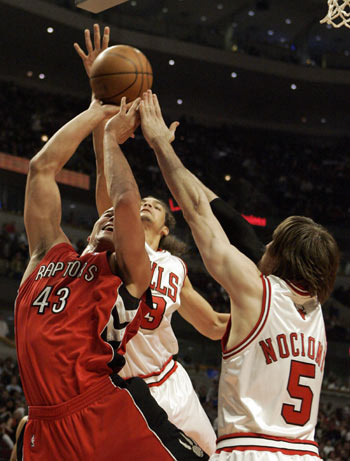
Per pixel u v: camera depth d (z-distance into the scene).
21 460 2.63
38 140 21.92
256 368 2.32
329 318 21.11
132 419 2.36
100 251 2.71
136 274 2.51
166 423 2.46
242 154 27.03
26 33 22.39
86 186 21.69
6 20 21.55
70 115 24.31
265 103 28.41
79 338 2.38
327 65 27.02
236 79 26.42
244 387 2.31
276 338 2.34
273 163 27.27
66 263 2.56
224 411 2.34
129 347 3.33
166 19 26.48
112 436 2.32
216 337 3.66
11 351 15.20
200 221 2.48
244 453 2.23
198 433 3.55
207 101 28.12
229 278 2.38
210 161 25.95
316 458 2.30
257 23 27.06
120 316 2.43
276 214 24.84
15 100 22.86
